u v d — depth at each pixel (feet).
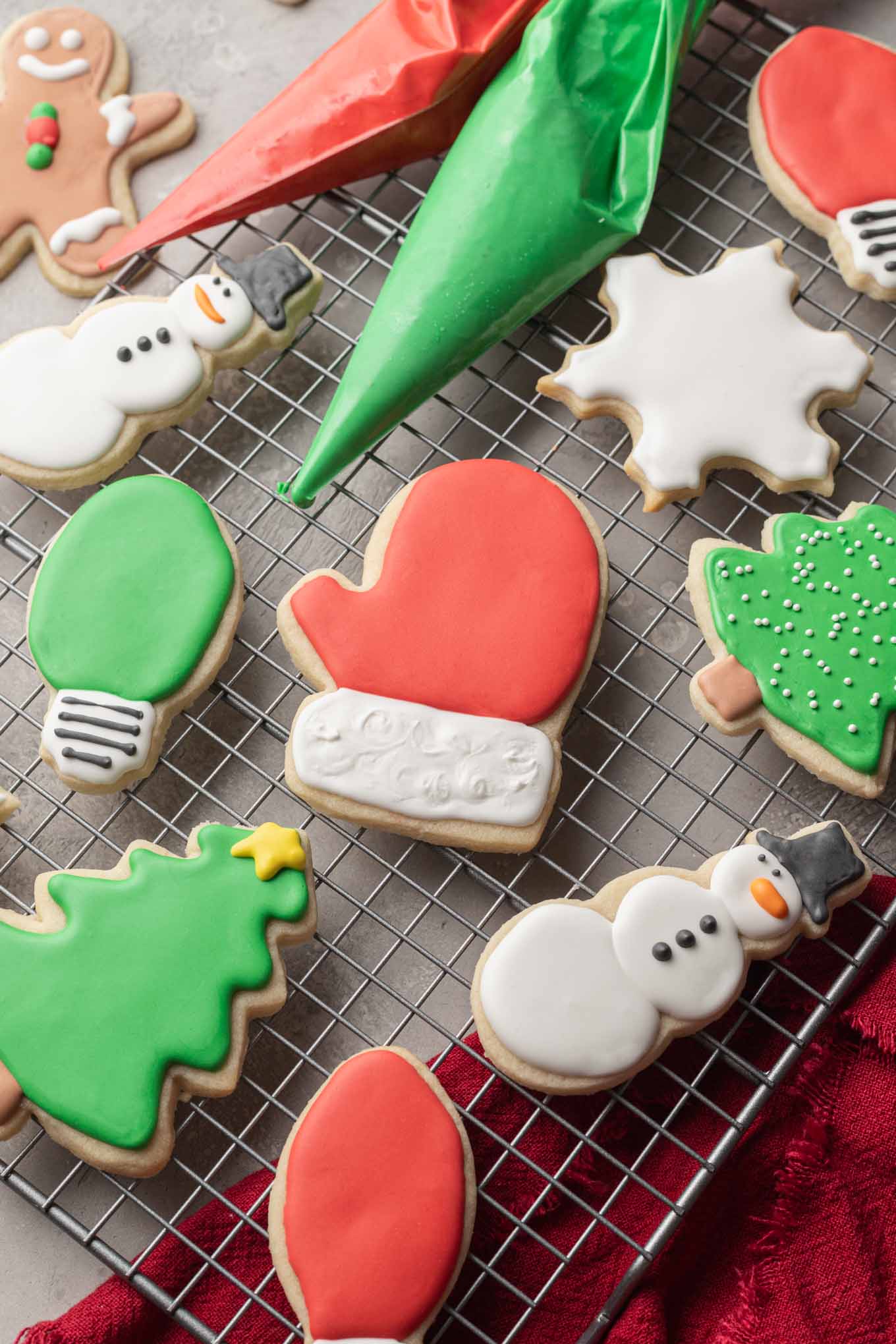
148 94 1.97
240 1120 1.80
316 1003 1.81
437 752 1.77
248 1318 1.73
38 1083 1.71
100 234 1.91
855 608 1.81
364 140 1.85
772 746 1.87
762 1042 1.80
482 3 1.84
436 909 1.84
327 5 2.02
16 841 1.85
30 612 1.80
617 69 1.85
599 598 1.81
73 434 1.83
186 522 1.82
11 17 2.02
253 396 1.94
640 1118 1.78
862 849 1.81
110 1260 1.71
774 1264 1.75
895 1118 1.76
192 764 1.86
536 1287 1.75
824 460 1.84
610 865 1.85
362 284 1.96
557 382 1.85
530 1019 1.72
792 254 1.96
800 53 1.91
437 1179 1.70
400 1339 1.67
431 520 1.80
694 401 1.84
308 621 1.78
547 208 1.82
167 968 1.73
